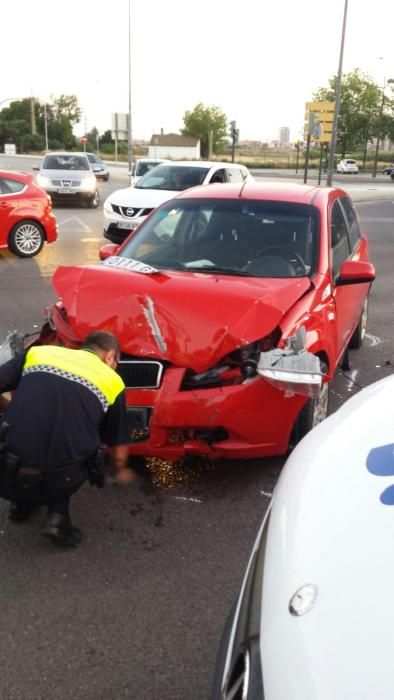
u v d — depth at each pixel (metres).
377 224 19.33
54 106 104.50
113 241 12.67
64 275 4.21
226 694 1.54
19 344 3.70
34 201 11.87
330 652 1.32
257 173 56.22
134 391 3.53
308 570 1.56
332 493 1.82
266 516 1.99
